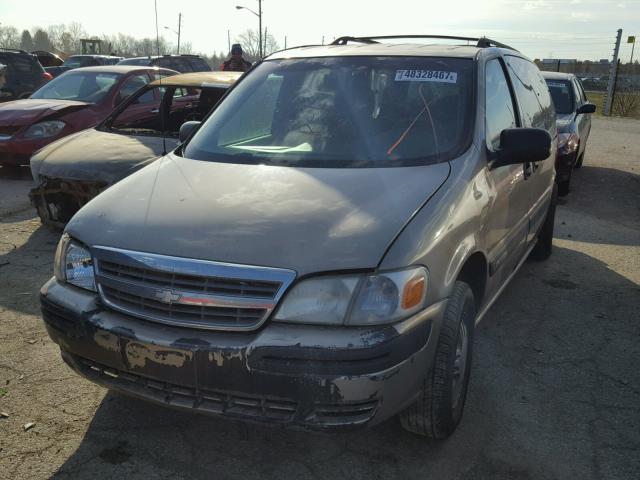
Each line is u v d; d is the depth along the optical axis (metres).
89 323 2.58
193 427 3.06
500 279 3.79
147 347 2.44
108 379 2.65
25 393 3.31
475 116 3.35
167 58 17.23
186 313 2.43
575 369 3.74
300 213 2.60
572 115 9.08
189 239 2.51
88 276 2.69
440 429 2.84
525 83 4.59
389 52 3.82
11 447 2.87
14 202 7.39
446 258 2.65
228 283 2.39
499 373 3.67
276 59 4.10
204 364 2.38
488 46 4.07
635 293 5.02
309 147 3.28
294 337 2.32
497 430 3.09
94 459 2.80
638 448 2.97
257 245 2.44
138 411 3.18
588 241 6.61
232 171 3.10
